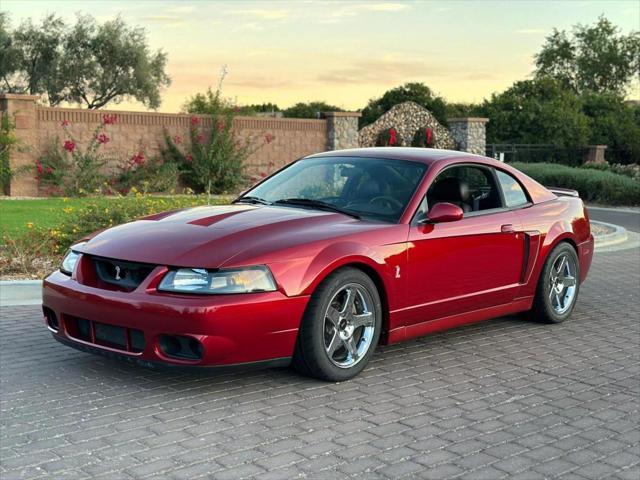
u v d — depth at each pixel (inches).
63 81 1608.0
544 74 2487.7
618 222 699.4
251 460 143.8
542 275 255.8
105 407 171.9
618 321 275.0
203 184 901.2
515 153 1360.7
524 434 161.0
